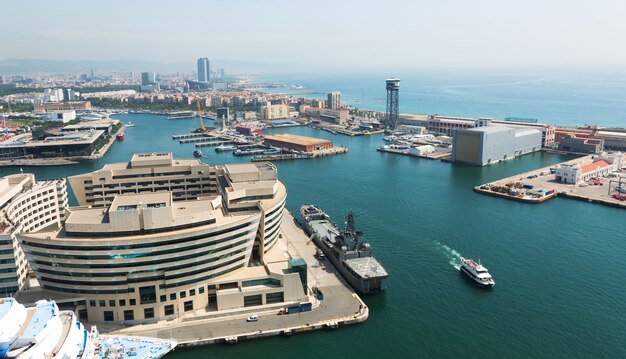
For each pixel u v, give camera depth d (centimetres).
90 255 15412
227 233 16975
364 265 19250
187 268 16388
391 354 14675
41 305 12312
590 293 17988
